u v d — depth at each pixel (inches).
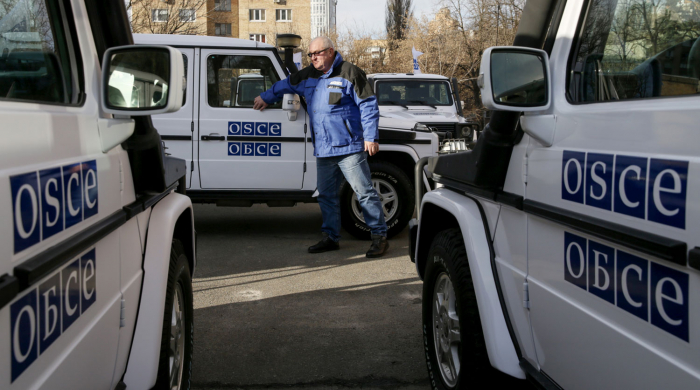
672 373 53.1
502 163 86.4
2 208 46.7
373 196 219.3
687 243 50.9
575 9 75.1
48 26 64.5
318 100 209.6
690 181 50.9
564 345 71.9
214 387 118.8
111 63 71.2
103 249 70.5
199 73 236.1
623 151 60.2
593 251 64.8
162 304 85.4
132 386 79.4
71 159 61.4
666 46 60.7
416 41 1207.6
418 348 138.8
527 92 74.1
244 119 237.1
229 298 175.2
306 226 283.7
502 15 954.7
